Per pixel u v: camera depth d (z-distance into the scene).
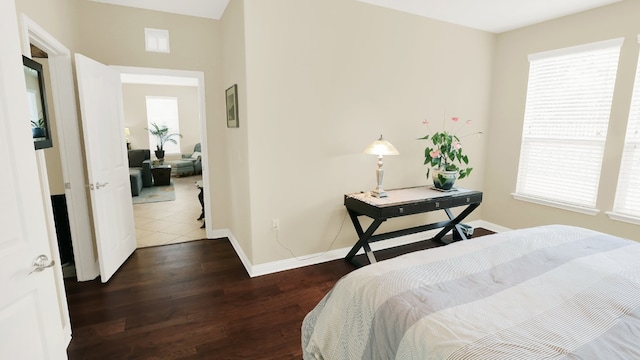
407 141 3.48
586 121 3.19
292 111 2.83
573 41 3.23
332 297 1.50
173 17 3.38
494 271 1.47
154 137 8.60
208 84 3.63
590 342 1.00
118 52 3.19
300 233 3.06
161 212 5.13
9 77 1.13
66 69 2.58
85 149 2.67
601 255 1.62
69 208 2.70
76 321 2.22
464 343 0.97
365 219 3.40
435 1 2.96
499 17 3.37
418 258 1.58
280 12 2.66
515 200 3.89
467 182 4.06
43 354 1.28
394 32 3.20
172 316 2.29
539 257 1.61
